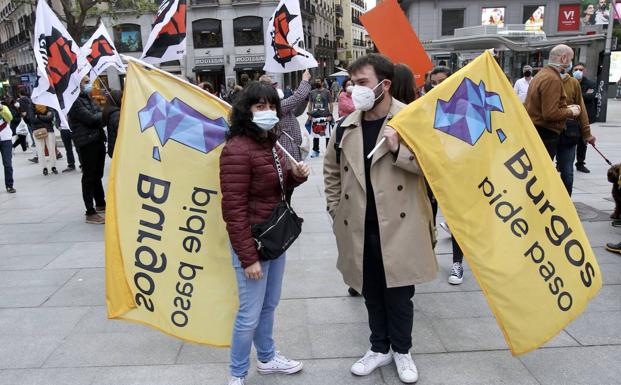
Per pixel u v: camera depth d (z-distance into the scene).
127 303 2.96
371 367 3.03
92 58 7.44
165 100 3.00
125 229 2.95
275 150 2.72
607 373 2.96
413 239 2.82
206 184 2.99
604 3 27.50
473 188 2.84
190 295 3.01
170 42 5.56
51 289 4.44
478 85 2.93
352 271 2.96
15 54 55.50
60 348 3.43
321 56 54.88
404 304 2.91
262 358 3.05
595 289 2.98
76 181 9.62
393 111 2.86
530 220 2.91
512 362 3.10
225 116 3.03
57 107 5.19
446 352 3.24
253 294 2.72
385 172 2.80
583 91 10.20
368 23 5.16
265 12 37.19
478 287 4.16
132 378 3.07
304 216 6.45
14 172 10.94
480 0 32.16
